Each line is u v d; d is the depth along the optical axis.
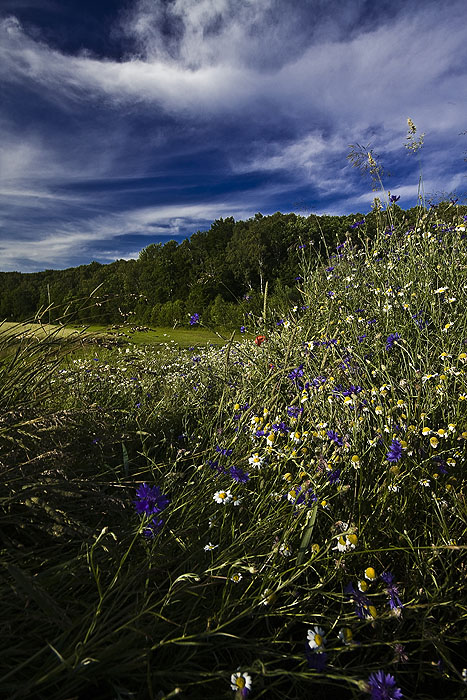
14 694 0.86
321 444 1.90
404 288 3.47
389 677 0.89
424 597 1.33
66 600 1.18
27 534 1.46
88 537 1.45
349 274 4.18
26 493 1.43
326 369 2.65
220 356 4.21
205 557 1.50
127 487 1.88
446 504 1.59
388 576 1.23
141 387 3.48
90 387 3.07
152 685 1.05
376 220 4.77
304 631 1.32
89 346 2.29
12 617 1.14
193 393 3.23
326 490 1.72
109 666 1.02
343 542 1.32
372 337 3.12
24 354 2.15
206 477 1.92
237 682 0.94
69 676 0.92
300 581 1.45
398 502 1.65
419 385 2.12
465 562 1.44
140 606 1.21
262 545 1.51
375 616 1.15
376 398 2.26
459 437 1.83
